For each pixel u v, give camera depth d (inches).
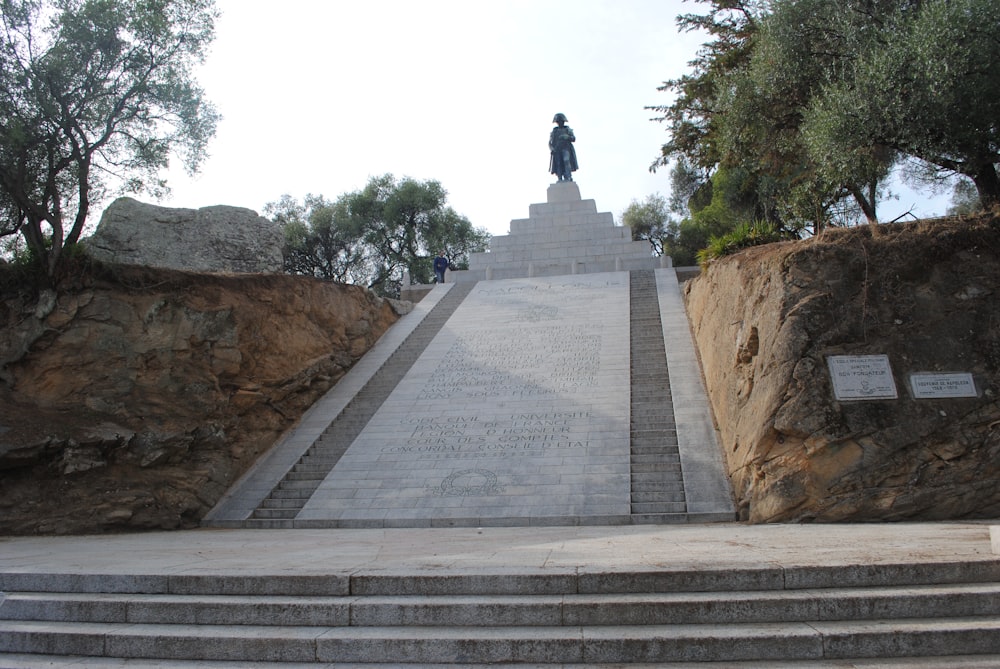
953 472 488.1
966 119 606.5
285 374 810.8
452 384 856.9
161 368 705.0
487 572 303.1
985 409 502.0
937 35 589.6
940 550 329.7
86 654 279.4
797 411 526.9
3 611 310.2
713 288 801.6
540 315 1051.9
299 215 2204.7
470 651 257.0
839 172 687.1
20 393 649.0
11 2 677.3
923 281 553.6
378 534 528.7
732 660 247.9
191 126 788.6
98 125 725.3
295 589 308.5
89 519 589.6
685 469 621.6
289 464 730.2
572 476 631.8
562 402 773.9
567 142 1601.9
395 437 749.9
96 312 688.4
